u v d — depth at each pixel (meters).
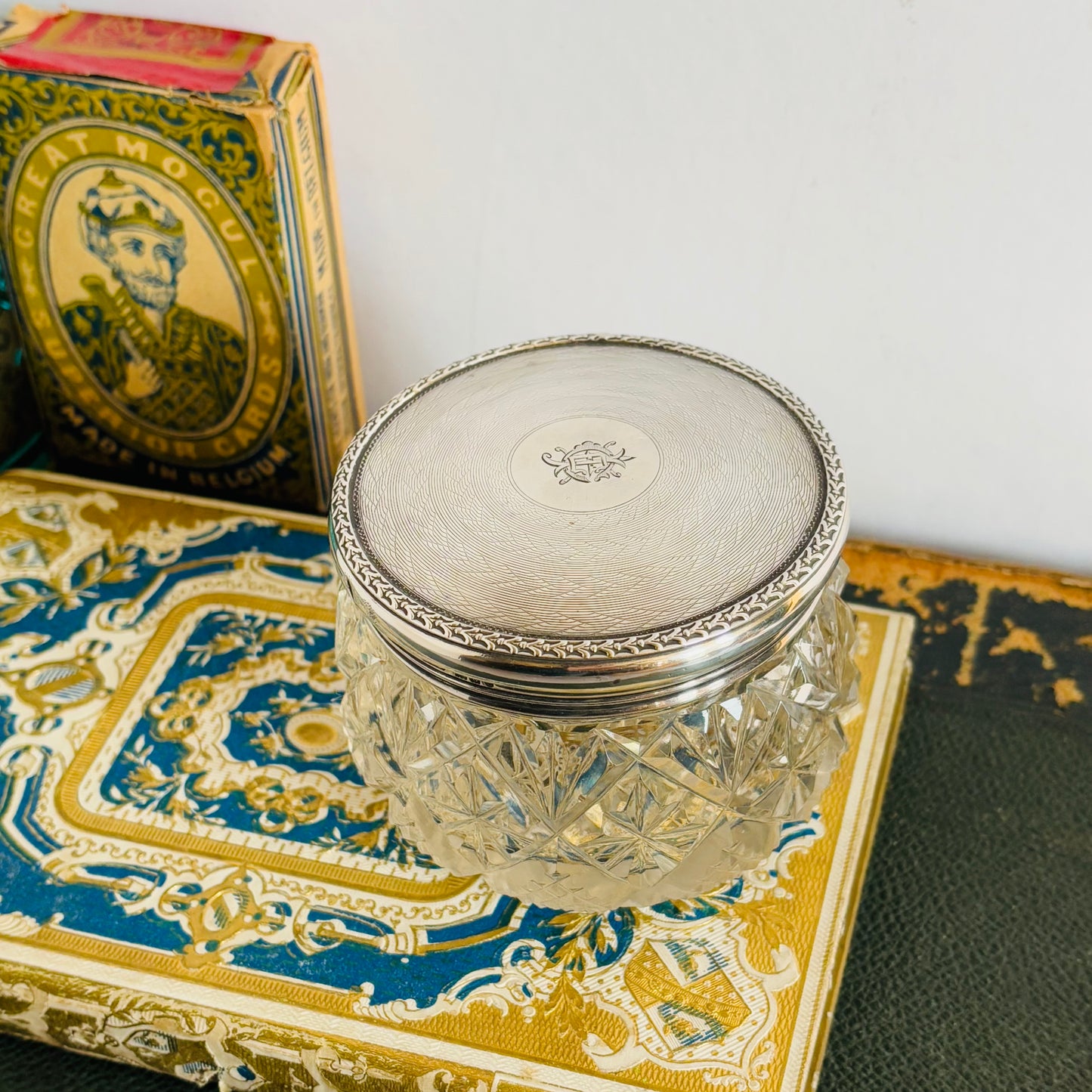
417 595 0.43
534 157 0.65
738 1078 0.49
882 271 0.64
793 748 0.50
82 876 0.56
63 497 0.74
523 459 0.48
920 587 0.70
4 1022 0.54
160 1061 0.53
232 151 0.61
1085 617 0.69
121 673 0.65
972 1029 0.53
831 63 0.58
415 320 0.73
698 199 0.64
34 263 0.68
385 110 0.64
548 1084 0.49
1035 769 0.63
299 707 0.64
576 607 0.42
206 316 0.68
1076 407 0.67
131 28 0.63
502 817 0.48
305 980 0.52
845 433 0.71
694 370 0.54
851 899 0.55
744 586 0.43
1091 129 0.57
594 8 0.59
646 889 0.51
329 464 0.73
